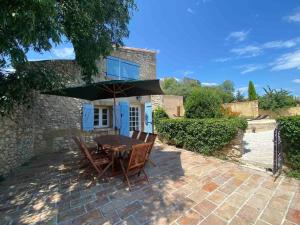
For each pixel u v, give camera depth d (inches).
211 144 235.6
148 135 218.7
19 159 220.5
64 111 300.8
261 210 114.7
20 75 167.5
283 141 170.2
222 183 153.7
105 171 177.9
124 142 184.1
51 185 160.6
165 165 205.0
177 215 110.8
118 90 199.2
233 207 118.3
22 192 149.0
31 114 252.8
